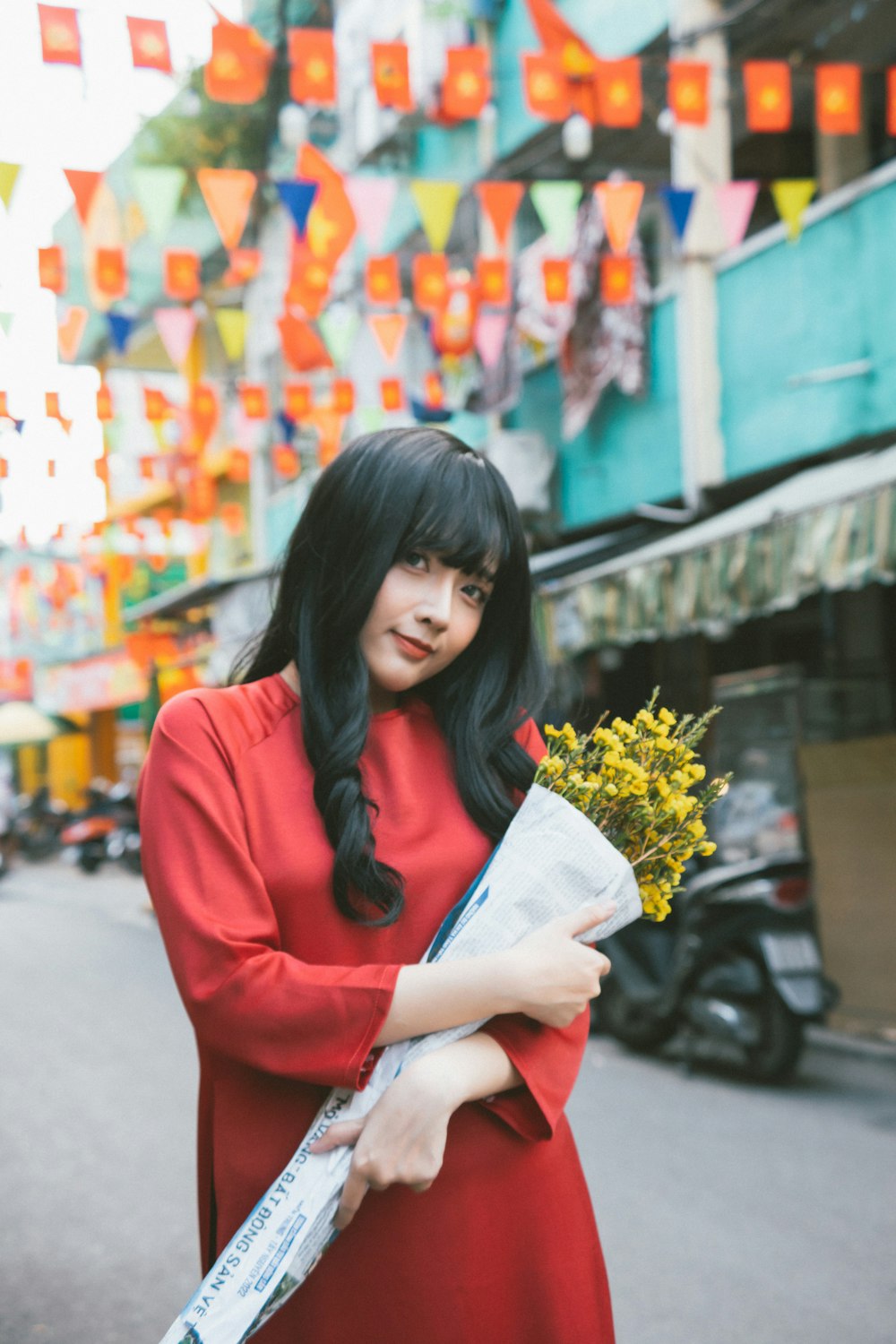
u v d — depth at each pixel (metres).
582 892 1.28
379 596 1.33
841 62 8.27
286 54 9.45
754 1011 5.32
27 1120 5.13
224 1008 1.20
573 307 9.41
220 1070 1.30
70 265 14.25
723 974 5.30
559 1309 1.32
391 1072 1.21
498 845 1.37
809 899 5.20
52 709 26.02
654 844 1.36
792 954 5.13
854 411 7.56
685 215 5.25
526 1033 1.27
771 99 4.71
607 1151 4.47
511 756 1.45
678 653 9.85
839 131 4.77
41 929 12.22
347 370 12.38
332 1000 1.18
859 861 6.12
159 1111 5.18
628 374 9.09
